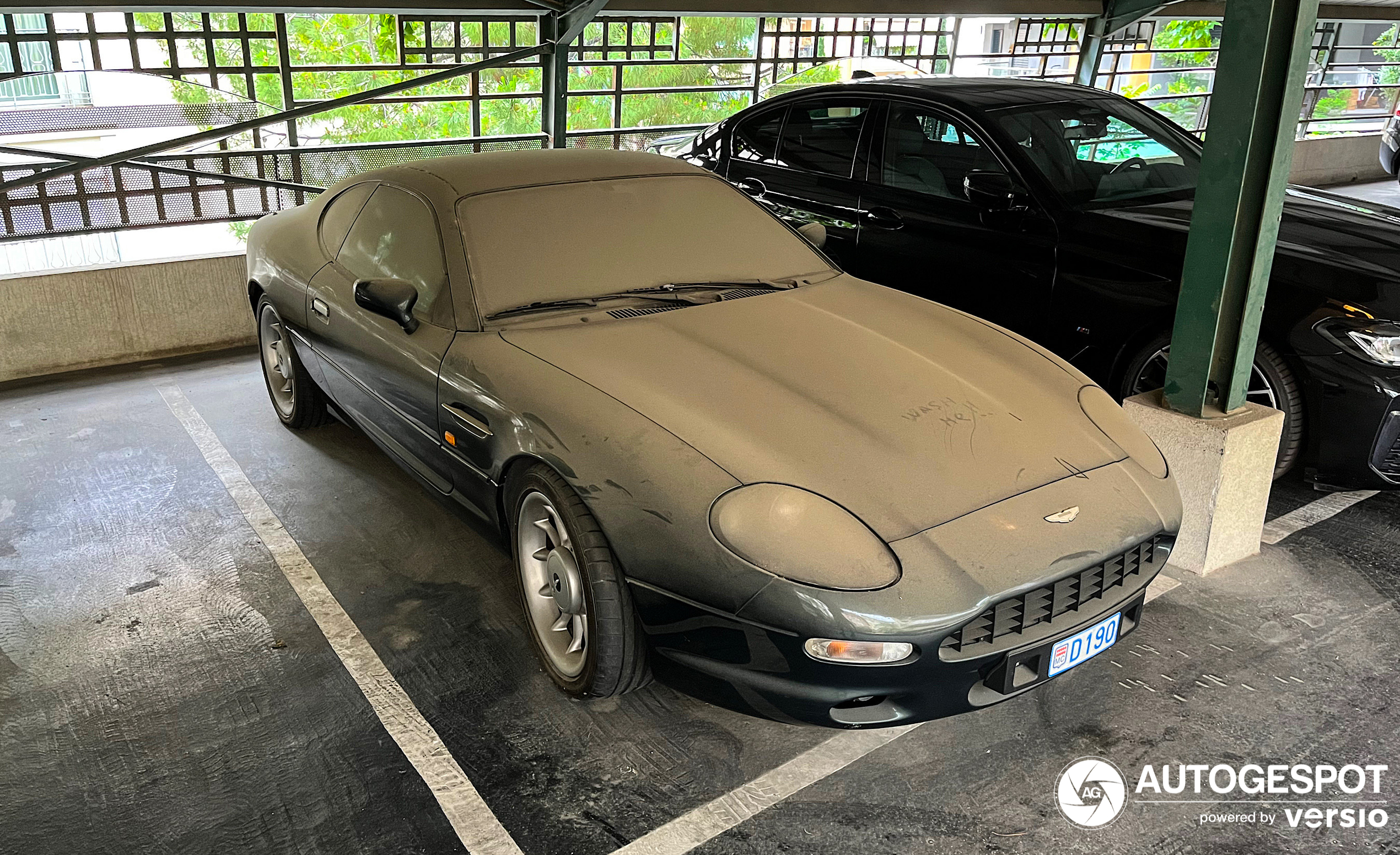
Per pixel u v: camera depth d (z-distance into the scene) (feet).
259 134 23.31
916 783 7.69
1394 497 12.62
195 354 18.66
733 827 7.23
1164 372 12.84
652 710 8.55
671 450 7.49
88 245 27.99
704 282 10.52
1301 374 11.80
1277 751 8.04
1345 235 12.76
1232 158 9.48
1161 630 9.74
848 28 31.65
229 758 7.95
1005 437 8.10
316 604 10.18
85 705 8.63
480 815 7.34
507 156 11.64
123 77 23.62
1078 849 7.04
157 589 10.46
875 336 9.65
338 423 14.92
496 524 9.12
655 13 23.68
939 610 6.64
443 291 9.83
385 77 39.47
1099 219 13.28
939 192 14.98
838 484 7.29
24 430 14.79
